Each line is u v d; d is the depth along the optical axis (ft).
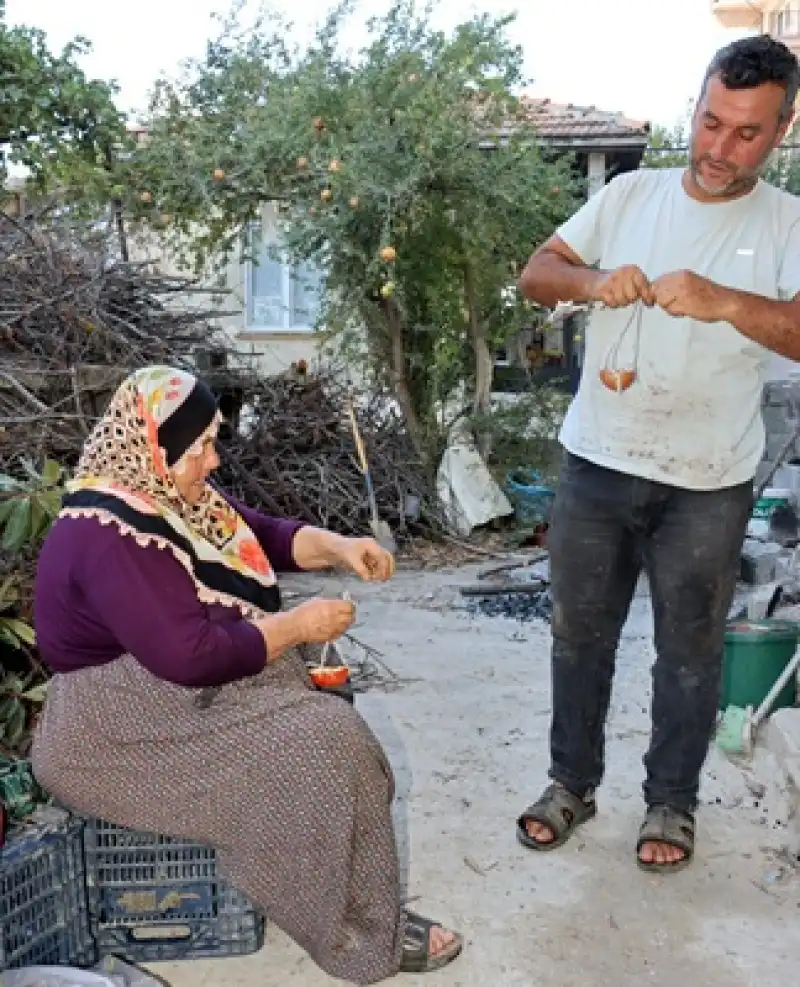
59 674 6.95
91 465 6.70
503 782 10.64
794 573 17.49
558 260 8.29
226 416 23.30
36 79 24.43
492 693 13.51
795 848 9.16
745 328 7.14
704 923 8.04
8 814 7.12
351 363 26.66
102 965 7.23
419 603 18.70
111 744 6.60
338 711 6.67
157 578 6.29
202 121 24.66
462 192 23.39
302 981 7.24
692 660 8.65
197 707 6.64
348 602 6.99
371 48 23.91
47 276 17.06
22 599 9.98
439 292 25.58
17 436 13.58
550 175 24.27
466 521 24.53
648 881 8.67
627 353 8.10
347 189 22.38
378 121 22.98
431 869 8.84
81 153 25.53
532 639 16.22
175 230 26.66
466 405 26.81
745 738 11.02
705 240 7.86
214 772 6.51
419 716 12.60
